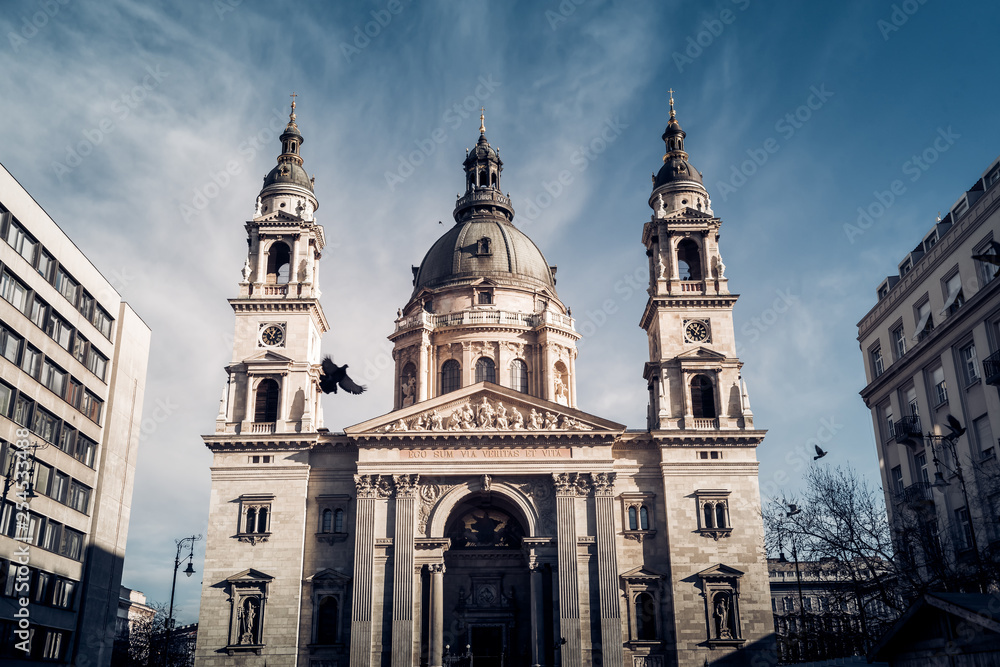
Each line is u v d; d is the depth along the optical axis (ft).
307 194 322.34
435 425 277.64
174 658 386.73
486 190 411.34
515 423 277.85
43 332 219.20
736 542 269.03
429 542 264.72
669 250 312.71
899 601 191.01
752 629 259.80
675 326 300.20
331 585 266.36
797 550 204.54
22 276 209.05
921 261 223.71
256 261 310.24
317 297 308.81
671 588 264.93
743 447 280.51
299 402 288.51
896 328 241.35
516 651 281.54
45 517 216.95
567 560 262.06
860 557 188.75
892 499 234.58
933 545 186.91
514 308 364.38
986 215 193.67
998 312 188.75
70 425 233.76
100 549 247.50
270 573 265.54
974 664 100.27
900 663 114.52
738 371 293.64
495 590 287.28
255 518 271.08
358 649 252.83
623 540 271.90
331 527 274.16
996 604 101.81
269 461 279.08
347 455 282.56
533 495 272.92
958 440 203.72
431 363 350.23
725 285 307.17
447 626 282.56
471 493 273.33
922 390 219.61
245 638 258.98
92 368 248.32
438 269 379.35
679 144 336.90
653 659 258.57
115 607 257.34
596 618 257.34
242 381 292.20
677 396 290.35
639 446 282.77
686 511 272.10
